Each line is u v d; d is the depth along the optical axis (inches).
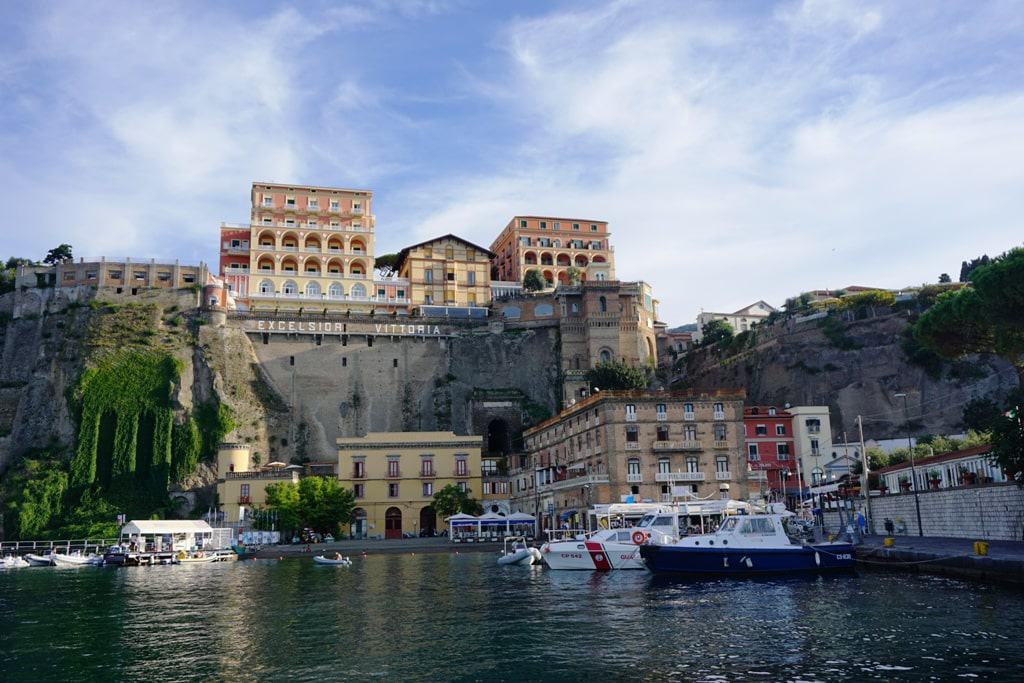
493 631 1293.1
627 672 991.6
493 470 4478.3
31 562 3235.7
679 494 3233.3
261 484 4153.5
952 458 2463.1
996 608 1300.4
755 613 1387.8
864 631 1182.3
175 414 4847.4
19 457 4795.8
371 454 4227.4
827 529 2940.5
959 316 2337.6
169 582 2301.9
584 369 5487.2
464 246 6235.2
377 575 2309.3
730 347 6048.2
